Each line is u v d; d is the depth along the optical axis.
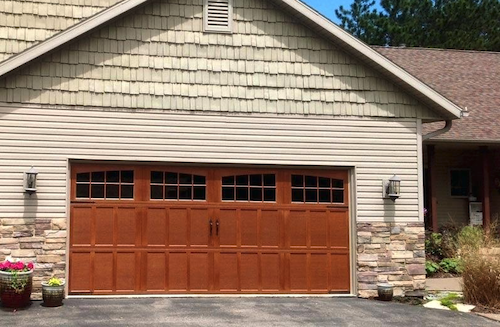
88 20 9.92
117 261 10.30
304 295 10.84
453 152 17.36
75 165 10.21
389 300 10.64
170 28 10.56
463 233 13.72
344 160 10.96
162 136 10.40
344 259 11.05
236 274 10.69
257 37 10.86
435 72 18.44
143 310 9.25
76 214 10.20
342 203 11.11
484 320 9.31
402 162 11.15
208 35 10.70
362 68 11.14
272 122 10.78
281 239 10.87
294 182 11.01
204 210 10.66
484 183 16.06
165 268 10.46
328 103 10.98
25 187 9.82
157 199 10.52
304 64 10.97
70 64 10.15
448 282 12.54
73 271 10.14
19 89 9.95
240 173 10.82
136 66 10.38
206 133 10.55
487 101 17.12
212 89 10.62
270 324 8.57
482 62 19.53
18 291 9.15
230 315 9.05
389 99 11.19
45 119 10.01
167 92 10.46
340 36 10.73
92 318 8.63
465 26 31.45
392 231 11.05
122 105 10.27
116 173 10.41
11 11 11.87
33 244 9.90
